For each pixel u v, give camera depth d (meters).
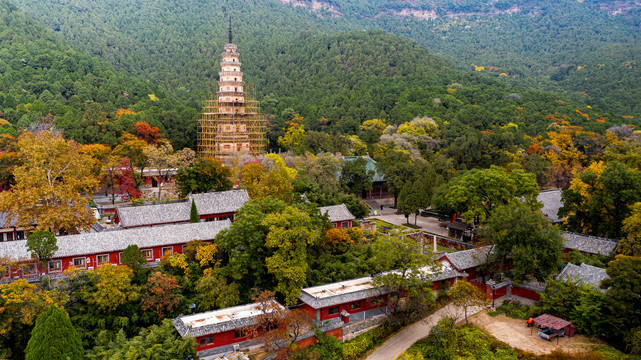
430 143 163.38
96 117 149.75
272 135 181.25
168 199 113.44
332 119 196.25
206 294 65.81
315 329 64.31
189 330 57.78
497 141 162.38
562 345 63.72
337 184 118.06
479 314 73.19
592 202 88.69
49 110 159.50
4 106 164.12
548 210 110.00
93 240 72.62
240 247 72.75
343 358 62.81
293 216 70.31
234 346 59.03
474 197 97.44
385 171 130.50
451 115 194.88
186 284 68.38
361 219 110.69
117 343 56.94
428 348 64.94
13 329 55.91
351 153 153.38
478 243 87.56
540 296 72.00
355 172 128.00
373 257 80.50
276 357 59.53
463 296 68.50
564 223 96.38
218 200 94.88
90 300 60.56
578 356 60.03
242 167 115.38
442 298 76.56
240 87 148.62
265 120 182.75
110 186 118.75
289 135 173.12
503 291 78.19
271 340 59.53
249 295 69.25
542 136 181.00
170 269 71.19
